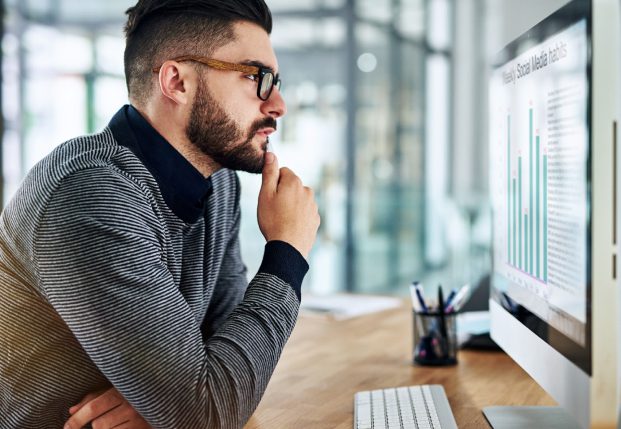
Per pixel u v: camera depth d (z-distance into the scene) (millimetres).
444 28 5445
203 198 1299
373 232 5320
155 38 1251
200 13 1232
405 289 5320
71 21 5020
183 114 1243
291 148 5242
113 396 1185
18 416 1202
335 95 5262
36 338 1158
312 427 1245
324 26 5258
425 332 1670
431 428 1182
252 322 1142
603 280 932
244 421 1104
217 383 1062
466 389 1475
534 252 1209
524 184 1271
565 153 1046
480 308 2221
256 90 1266
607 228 932
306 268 1255
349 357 1749
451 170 5457
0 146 4613
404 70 5383
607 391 938
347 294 2643
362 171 5301
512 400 1393
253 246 5012
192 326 1094
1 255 1165
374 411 1291
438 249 5383
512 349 1357
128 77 1298
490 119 1536
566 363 1036
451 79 5480
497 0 5438
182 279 1319
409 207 5359
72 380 1187
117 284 1050
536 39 1195
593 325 932
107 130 1276
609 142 932
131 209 1116
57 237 1065
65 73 5016
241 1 1246
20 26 4766
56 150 1209
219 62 1234
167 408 1046
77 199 1080
